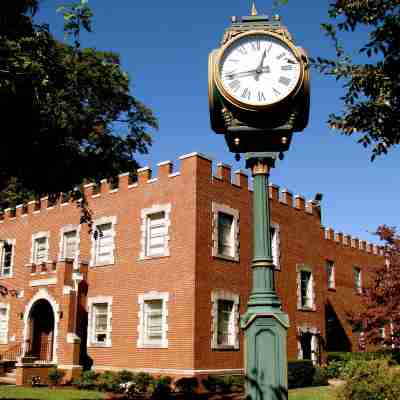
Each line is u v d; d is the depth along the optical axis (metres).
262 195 6.14
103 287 27.05
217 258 24.64
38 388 22.70
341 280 36.97
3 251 33.88
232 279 25.22
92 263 27.91
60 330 26.25
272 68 6.22
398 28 5.80
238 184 26.81
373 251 41.81
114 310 26.20
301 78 6.08
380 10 5.96
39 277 28.75
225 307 24.89
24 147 11.93
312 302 31.08
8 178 13.20
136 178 30.36
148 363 24.00
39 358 28.83
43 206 32.03
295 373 24.23
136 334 24.89
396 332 23.89
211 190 25.06
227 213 25.73
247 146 6.30
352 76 6.09
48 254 30.80
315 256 32.28
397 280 24.30
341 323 35.75
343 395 9.59
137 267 25.73
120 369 25.03
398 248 25.53
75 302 26.64
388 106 5.90
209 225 24.59
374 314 24.42
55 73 12.20
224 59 6.29
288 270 29.52
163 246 25.17
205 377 22.52
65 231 30.11
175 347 23.16
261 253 5.94
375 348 37.28
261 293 5.80
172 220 24.81
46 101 11.70
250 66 6.24
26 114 11.06
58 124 12.59
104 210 28.17
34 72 10.38
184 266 23.73
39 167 12.86
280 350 5.56
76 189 14.85
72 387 23.55
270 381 5.49
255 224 6.08
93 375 23.80
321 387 23.64
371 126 6.11
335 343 34.75
